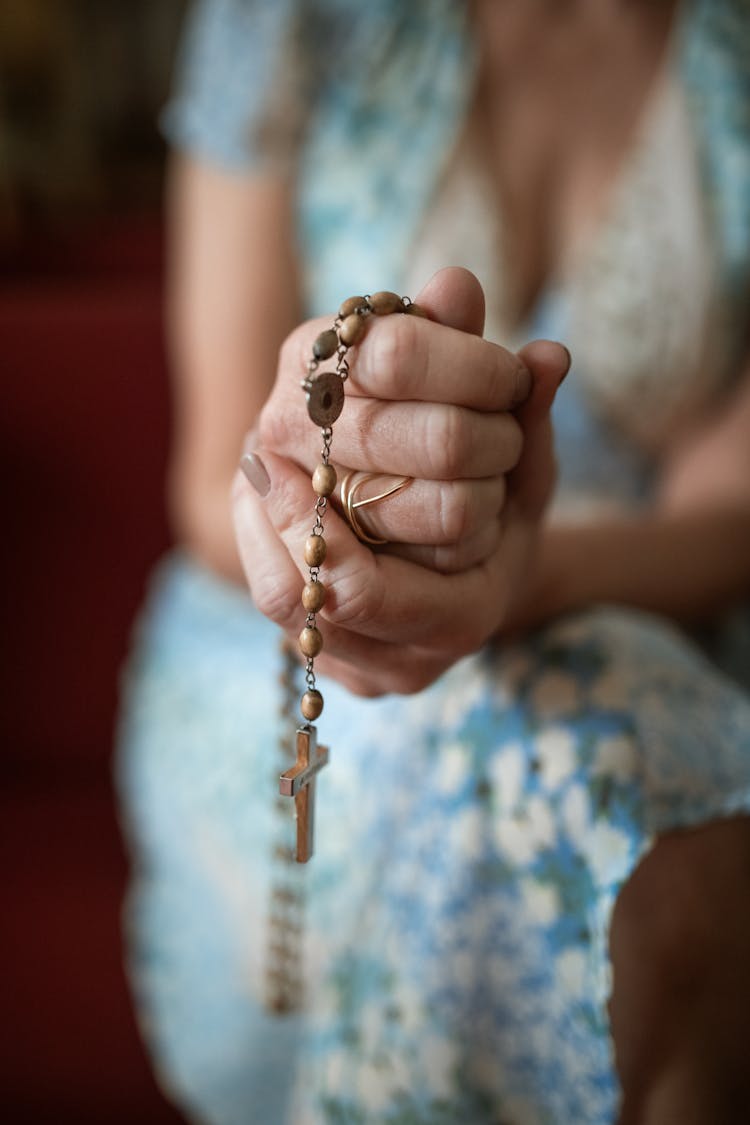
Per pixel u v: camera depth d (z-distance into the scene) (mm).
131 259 1085
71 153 1274
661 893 410
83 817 764
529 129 665
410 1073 438
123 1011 605
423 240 651
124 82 1298
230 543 585
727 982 408
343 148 668
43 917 652
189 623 663
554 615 487
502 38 667
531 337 652
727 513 587
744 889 414
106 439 829
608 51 662
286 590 377
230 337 667
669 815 413
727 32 667
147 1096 600
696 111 657
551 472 407
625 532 548
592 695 431
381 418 361
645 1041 406
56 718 839
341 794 496
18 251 1068
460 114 658
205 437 652
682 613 561
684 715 434
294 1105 486
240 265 677
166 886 617
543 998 422
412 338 351
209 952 567
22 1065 604
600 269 643
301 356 372
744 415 644
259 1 686
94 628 840
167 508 834
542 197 667
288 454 382
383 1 674
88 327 826
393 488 370
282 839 519
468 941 432
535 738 428
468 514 369
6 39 1168
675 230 642
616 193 650
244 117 675
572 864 415
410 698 475
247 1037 547
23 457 827
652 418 661
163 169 1341
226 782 558
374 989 450
